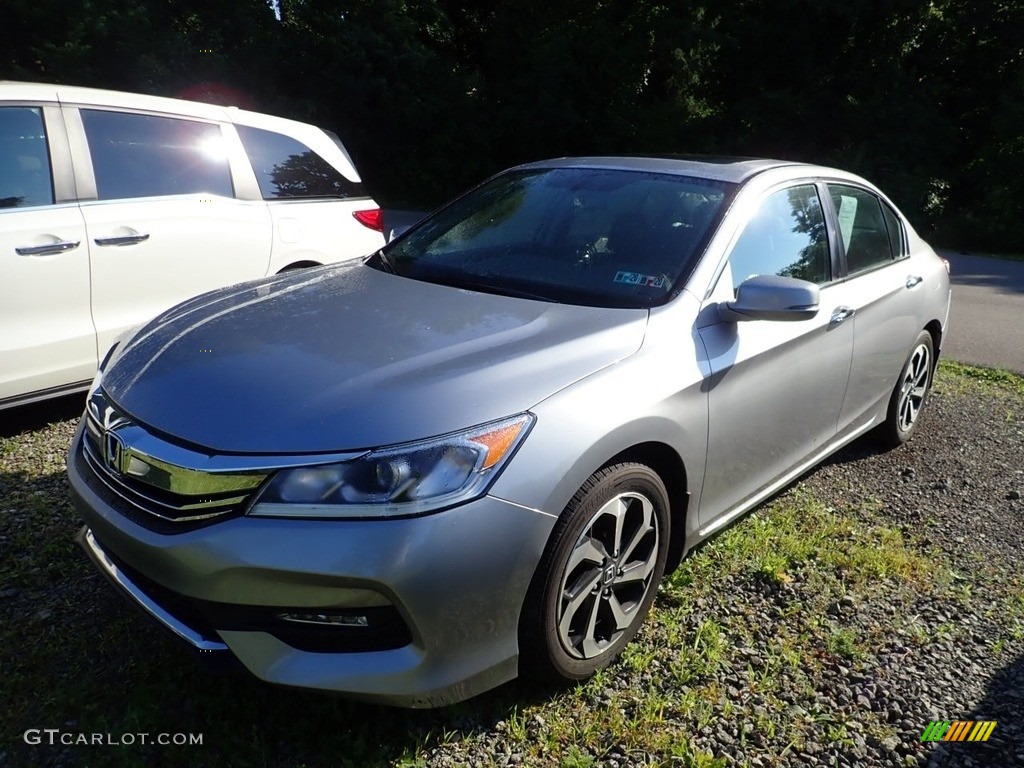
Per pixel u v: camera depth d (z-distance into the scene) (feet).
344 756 7.42
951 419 17.75
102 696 8.06
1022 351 24.86
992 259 53.78
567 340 8.37
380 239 20.08
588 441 7.70
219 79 59.57
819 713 8.33
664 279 9.71
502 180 12.87
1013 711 8.51
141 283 15.15
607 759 7.58
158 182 15.65
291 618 6.90
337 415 7.05
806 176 12.39
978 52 67.92
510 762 7.50
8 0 52.95
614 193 11.30
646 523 8.73
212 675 7.52
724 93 72.74
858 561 11.14
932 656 9.31
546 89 67.46
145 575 7.32
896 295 13.84
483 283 10.29
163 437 7.31
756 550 11.22
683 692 8.48
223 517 6.89
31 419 14.98
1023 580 11.09
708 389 9.20
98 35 54.39
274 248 17.43
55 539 10.77
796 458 11.79
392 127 66.74
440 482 6.89
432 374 7.57
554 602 7.75
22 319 13.56
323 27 63.26
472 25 76.79
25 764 7.23
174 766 7.27
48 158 14.14
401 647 7.06
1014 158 63.93
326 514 6.71
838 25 66.28
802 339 10.90
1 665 8.41
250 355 8.18
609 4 72.69
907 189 61.26
